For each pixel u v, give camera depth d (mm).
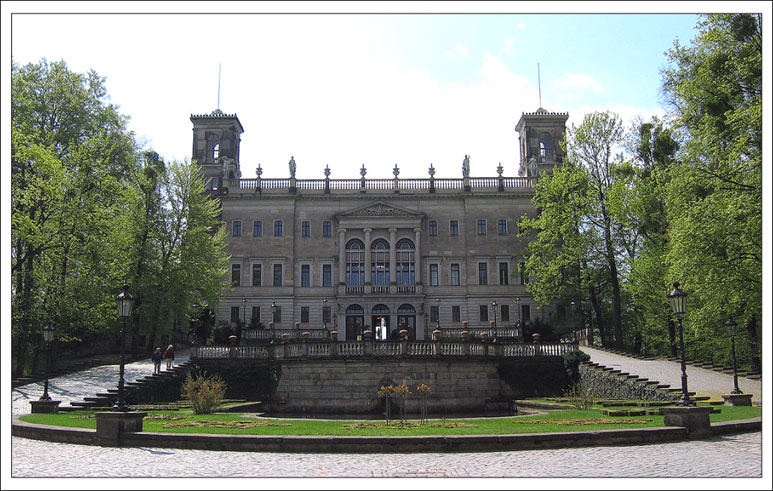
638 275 53250
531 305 79125
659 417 26750
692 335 49719
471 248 80875
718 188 34344
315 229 81625
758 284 33125
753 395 34656
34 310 44062
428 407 42438
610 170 58750
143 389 40531
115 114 63969
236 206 81688
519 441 19609
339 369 43156
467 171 82500
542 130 85938
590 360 45375
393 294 78375
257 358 45406
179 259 61156
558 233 64312
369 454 19062
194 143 85625
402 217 80562
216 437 20031
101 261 49062
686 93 37719
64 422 25219
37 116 57719
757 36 35031
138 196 59531
